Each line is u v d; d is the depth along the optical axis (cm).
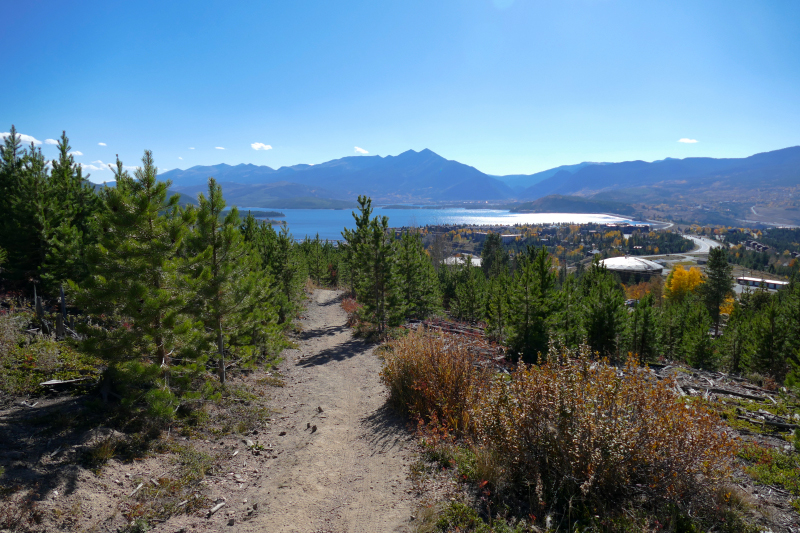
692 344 2984
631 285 10988
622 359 2055
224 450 762
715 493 509
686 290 6506
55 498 492
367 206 2538
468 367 921
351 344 1936
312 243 5206
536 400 580
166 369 795
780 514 517
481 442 661
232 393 1066
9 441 585
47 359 862
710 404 970
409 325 2292
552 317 1827
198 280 930
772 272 16300
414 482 631
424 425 841
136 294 729
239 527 530
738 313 3734
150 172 827
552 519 492
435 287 3347
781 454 696
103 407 760
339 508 578
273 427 912
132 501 542
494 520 499
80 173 1944
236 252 1115
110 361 772
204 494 601
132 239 791
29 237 1575
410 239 3012
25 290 1562
